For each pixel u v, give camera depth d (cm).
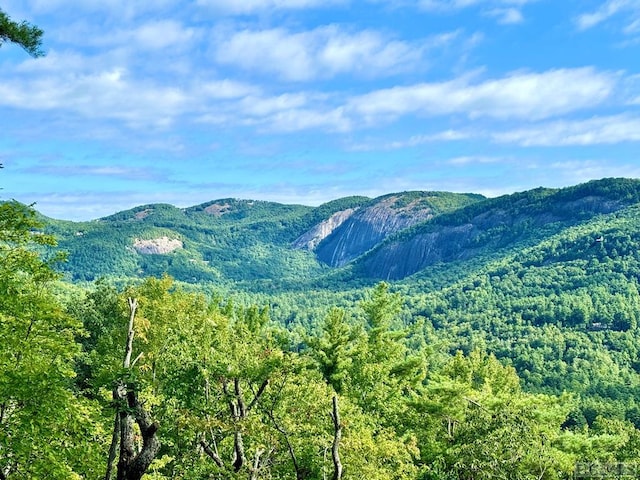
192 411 1783
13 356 1480
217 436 2089
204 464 1925
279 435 1906
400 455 2348
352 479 2022
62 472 1326
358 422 2455
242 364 1869
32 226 1583
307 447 1998
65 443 1451
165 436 1923
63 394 1357
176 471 2077
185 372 1877
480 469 2141
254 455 1923
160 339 2258
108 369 1394
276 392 1969
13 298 1466
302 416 2022
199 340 1975
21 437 1319
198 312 2688
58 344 1541
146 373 1762
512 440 2177
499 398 2803
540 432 2542
